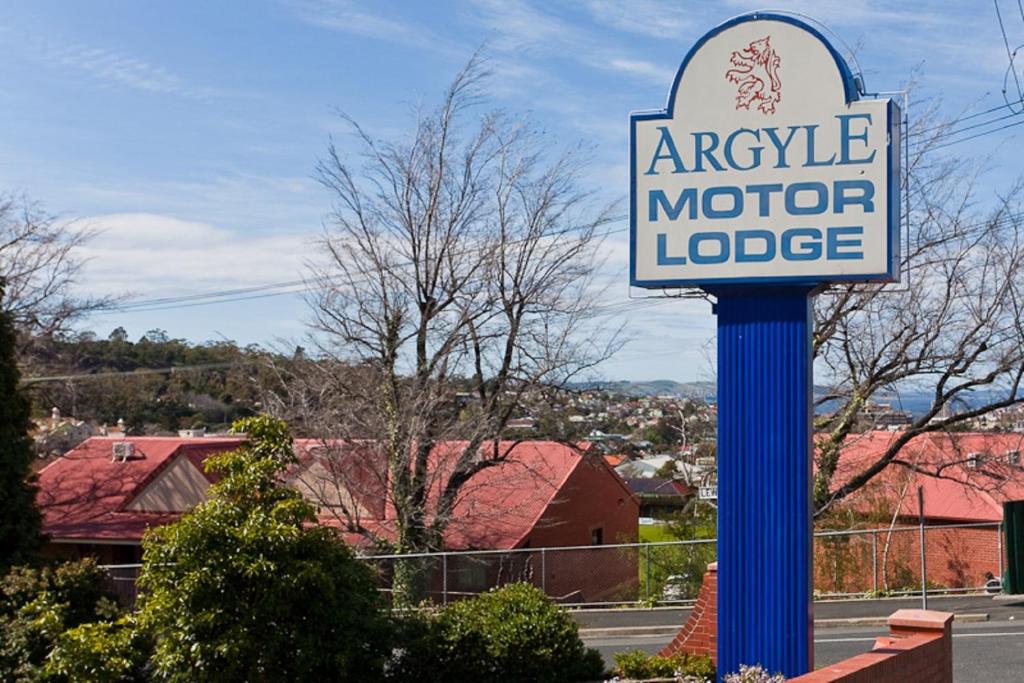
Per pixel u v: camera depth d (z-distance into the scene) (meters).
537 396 26.67
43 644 11.66
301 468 26.08
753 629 9.36
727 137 9.63
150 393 57.22
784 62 9.55
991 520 31.80
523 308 26.55
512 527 30.45
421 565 23.36
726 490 9.53
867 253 9.28
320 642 11.04
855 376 26.64
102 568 13.12
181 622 10.55
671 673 12.59
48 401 33.69
